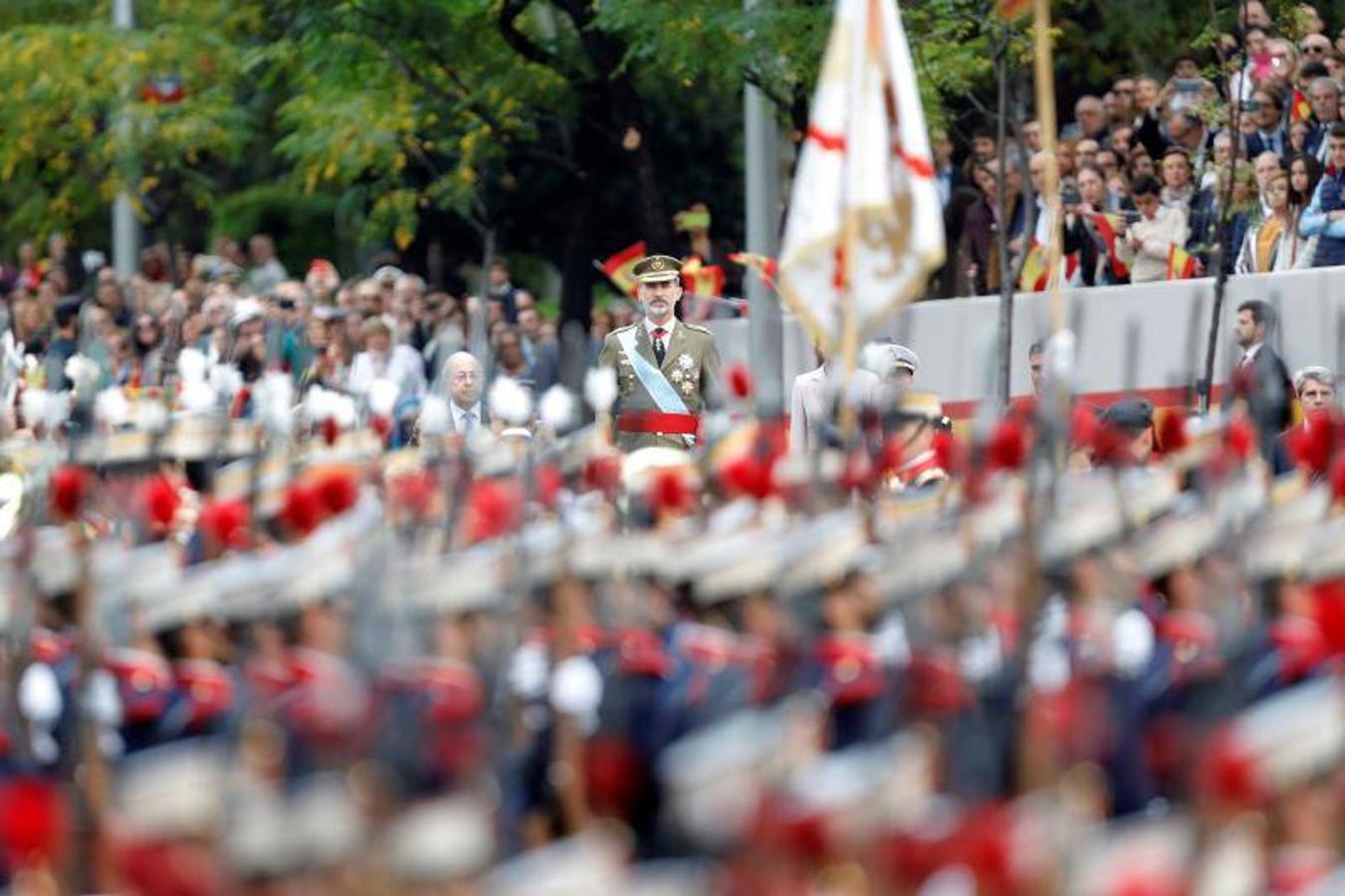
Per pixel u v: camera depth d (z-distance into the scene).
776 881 20.22
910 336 55.66
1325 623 23.86
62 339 72.88
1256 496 30.36
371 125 76.75
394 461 37.31
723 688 27.92
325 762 25.91
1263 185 53.47
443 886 19.50
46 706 29.55
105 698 29.33
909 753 21.88
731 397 44.00
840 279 40.12
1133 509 30.45
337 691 26.69
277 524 33.28
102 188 93.81
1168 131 58.81
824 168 39.88
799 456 35.75
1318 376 45.12
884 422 37.38
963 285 59.44
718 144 89.62
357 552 29.16
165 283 82.25
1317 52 56.06
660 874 21.44
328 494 32.19
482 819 22.02
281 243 108.00
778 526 29.86
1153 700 27.03
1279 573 27.27
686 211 79.69
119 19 93.81
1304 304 51.06
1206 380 47.06
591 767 26.91
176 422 37.53
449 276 91.12
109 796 25.67
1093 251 56.91
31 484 39.00
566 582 28.95
